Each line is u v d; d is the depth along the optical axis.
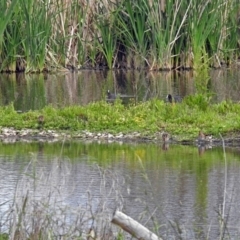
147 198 19.73
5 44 48.44
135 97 36.88
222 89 40.09
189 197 19.89
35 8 47.72
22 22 47.88
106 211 16.06
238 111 29.03
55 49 49.81
